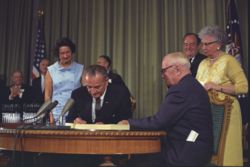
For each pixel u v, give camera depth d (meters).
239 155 2.75
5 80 6.43
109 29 6.05
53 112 3.56
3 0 6.51
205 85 2.87
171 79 2.39
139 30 5.92
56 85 3.63
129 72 5.90
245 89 2.86
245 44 5.27
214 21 5.49
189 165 2.23
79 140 2.00
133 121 2.27
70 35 6.24
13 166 2.35
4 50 6.47
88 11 6.19
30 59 6.36
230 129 2.75
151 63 5.82
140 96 5.83
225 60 2.93
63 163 2.81
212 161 2.47
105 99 2.89
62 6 6.29
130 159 2.54
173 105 2.28
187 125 2.29
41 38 6.07
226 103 2.49
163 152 2.34
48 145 2.05
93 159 2.75
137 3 5.94
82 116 2.88
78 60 6.18
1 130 2.22
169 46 5.74
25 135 2.10
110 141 2.00
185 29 5.67
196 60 3.71
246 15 5.31
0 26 6.48
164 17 5.82
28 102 5.24
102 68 2.70
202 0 5.61
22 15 6.43
